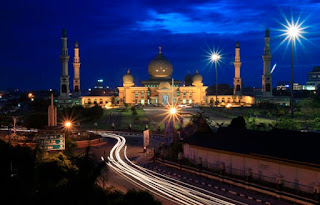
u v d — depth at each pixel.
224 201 39.75
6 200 29.08
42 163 39.59
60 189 30.02
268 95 191.38
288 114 109.38
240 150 47.22
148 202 29.77
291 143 44.38
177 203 38.72
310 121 85.62
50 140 56.59
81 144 78.94
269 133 48.84
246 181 44.03
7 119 111.44
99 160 62.94
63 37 196.25
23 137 76.38
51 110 85.81
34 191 31.98
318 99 112.75
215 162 51.44
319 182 38.97
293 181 41.44
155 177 51.09
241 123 68.81
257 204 38.84
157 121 121.94
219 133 54.94
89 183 30.38
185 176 51.19
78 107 124.69
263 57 191.38
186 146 57.53
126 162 62.03
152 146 79.31
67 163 40.53
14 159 41.41
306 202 37.66
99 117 128.25
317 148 41.53
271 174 43.75
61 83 196.12
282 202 39.19
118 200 29.05
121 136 96.06
